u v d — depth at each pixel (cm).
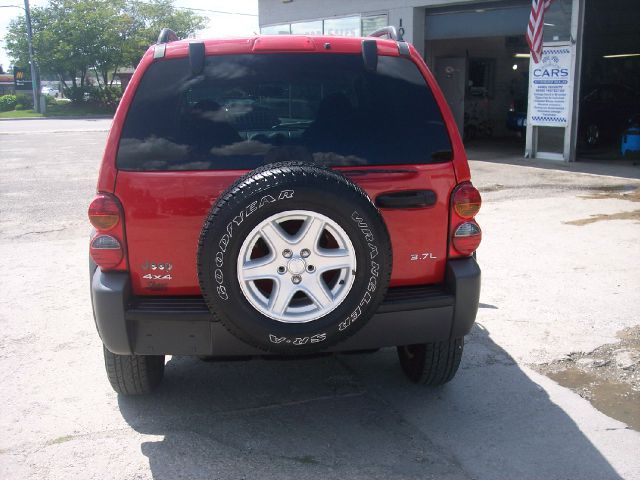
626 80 2089
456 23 1611
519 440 357
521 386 422
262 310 309
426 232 350
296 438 361
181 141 341
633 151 1507
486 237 795
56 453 347
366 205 305
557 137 1452
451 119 360
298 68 358
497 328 516
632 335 500
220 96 351
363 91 360
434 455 342
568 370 445
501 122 2141
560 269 664
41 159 1692
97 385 429
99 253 335
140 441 359
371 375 444
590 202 998
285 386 429
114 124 341
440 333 356
